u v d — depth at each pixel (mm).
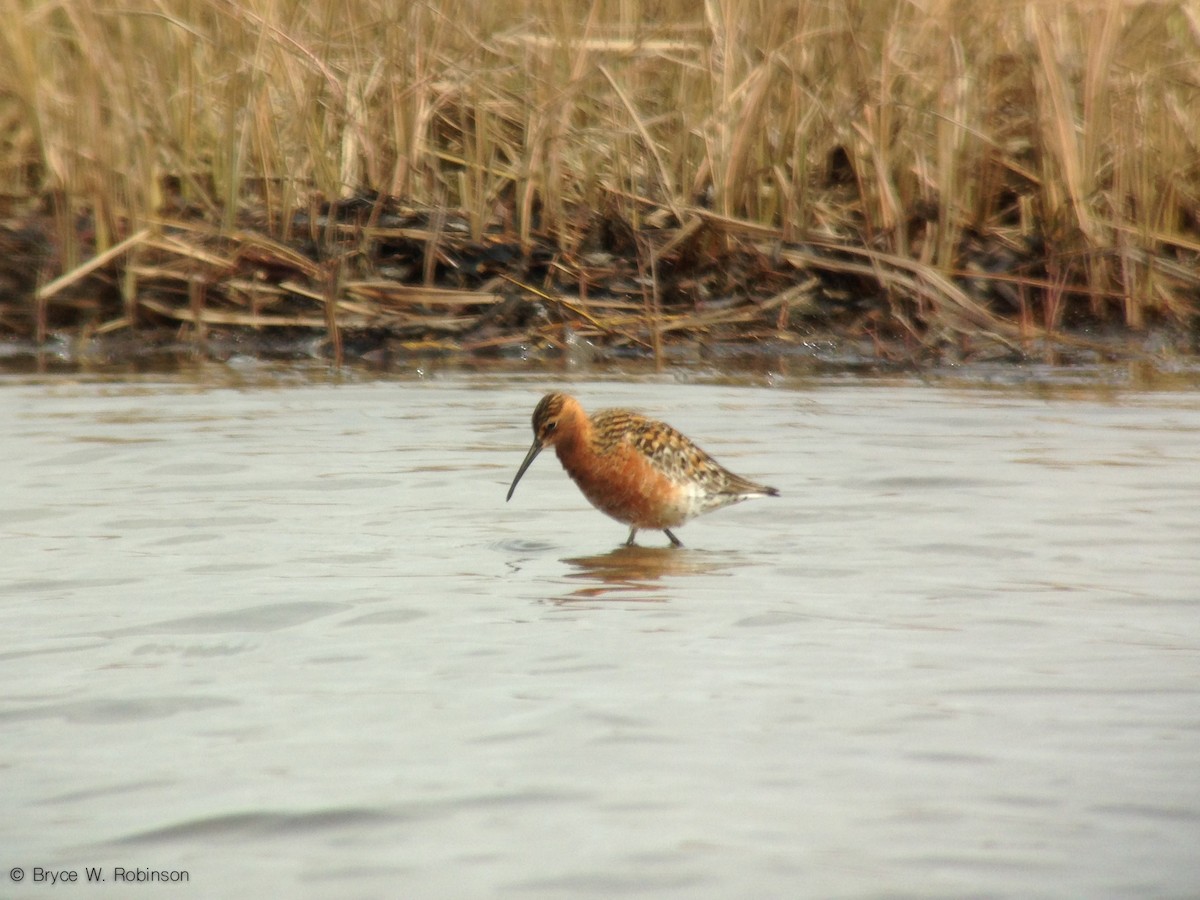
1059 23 21328
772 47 20844
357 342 20250
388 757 6668
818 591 9523
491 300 20703
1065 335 19812
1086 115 20312
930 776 6398
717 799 6191
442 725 7059
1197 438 14180
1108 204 21062
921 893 5383
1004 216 21922
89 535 10844
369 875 5582
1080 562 10117
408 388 17234
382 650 8266
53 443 13867
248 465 13164
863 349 19859
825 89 21266
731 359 19594
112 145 20875
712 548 10812
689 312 20719
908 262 20109
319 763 6605
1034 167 21672
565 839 5840
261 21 20469
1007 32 21500
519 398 16531
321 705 7352
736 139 20703
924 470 12969
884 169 20422
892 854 5684
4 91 21703
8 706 7344
